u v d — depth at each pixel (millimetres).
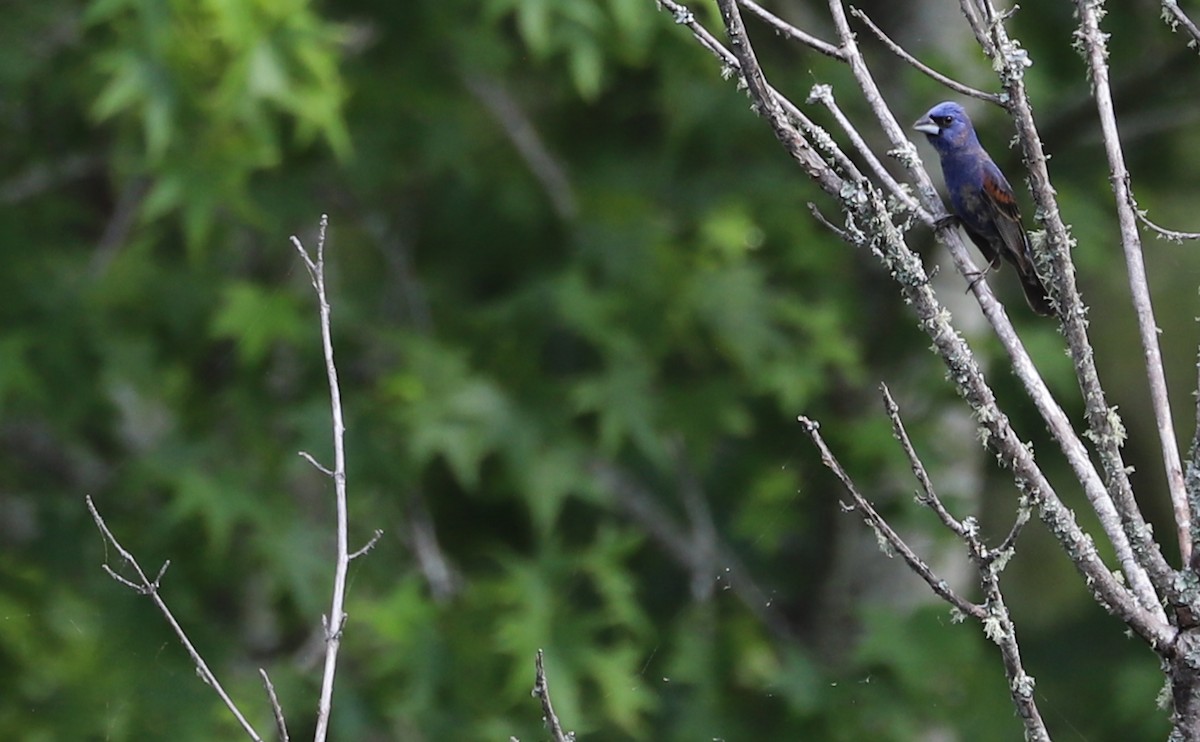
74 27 12109
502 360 12641
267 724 11258
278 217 12133
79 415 12180
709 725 12156
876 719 12336
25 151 12734
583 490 11992
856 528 13133
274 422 12305
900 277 5039
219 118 10367
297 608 12180
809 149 5148
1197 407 4809
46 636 11547
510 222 13109
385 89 12219
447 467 13789
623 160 13289
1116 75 14156
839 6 5391
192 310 12430
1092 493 4895
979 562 4590
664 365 13430
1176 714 4738
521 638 11406
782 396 12250
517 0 10562
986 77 12805
